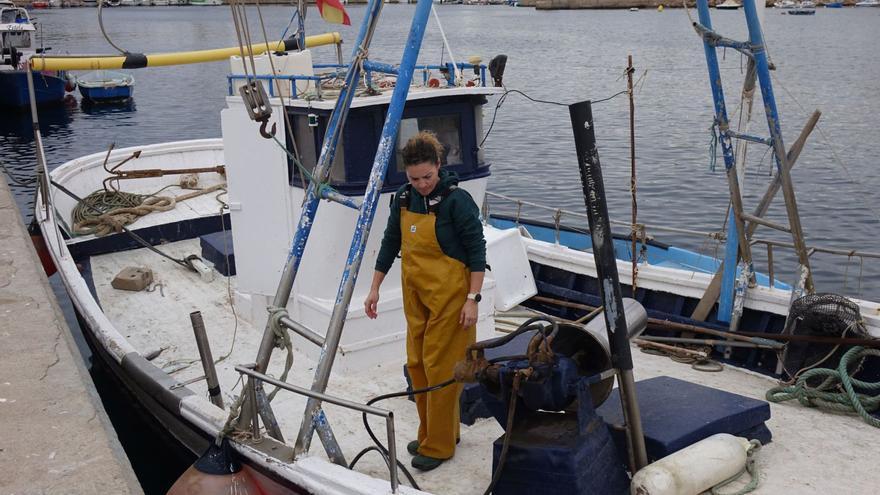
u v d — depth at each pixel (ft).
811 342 17.42
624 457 13.26
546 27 301.84
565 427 12.65
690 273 21.70
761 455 14.43
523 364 12.30
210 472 13.96
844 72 137.59
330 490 12.39
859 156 70.33
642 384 15.33
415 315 13.69
